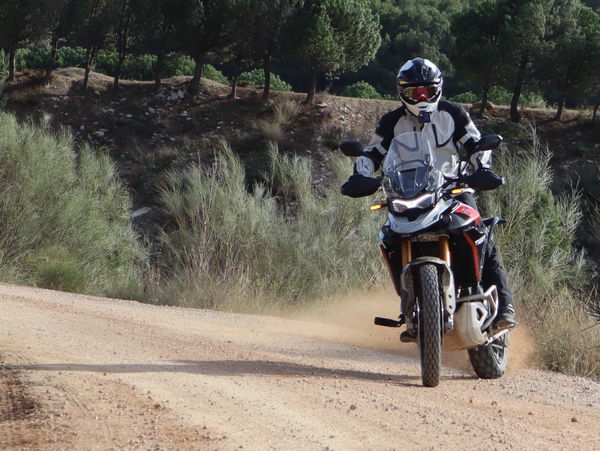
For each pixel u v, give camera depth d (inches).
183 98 1835.6
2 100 1736.0
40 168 836.0
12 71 1877.5
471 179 276.8
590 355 371.9
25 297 485.7
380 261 618.2
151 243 947.3
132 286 733.3
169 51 1879.9
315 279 636.7
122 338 344.2
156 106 1815.9
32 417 199.8
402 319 289.1
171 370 270.8
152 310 481.1
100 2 1862.7
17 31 1840.6
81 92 1857.8
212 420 199.9
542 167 537.3
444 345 281.9
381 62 3801.7
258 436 185.6
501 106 1950.1
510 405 246.4
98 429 189.5
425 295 265.0
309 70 1827.0
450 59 1847.9
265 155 1503.4
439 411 226.5
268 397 233.6
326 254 652.7
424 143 285.1
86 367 266.1
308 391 246.8
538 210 514.0
